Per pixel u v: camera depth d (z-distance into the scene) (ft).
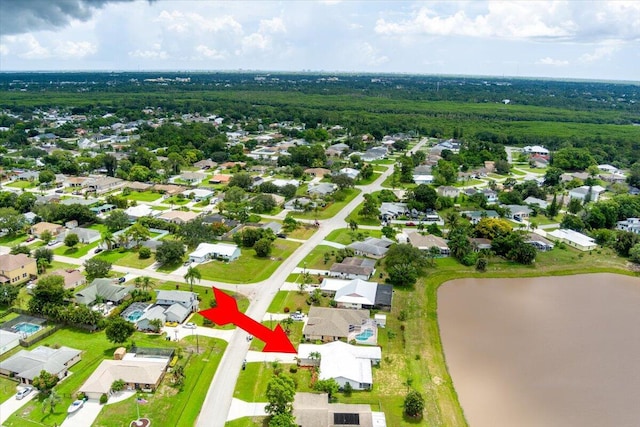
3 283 394.32
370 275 437.99
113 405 265.95
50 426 248.73
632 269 486.79
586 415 276.82
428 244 499.92
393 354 324.80
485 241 514.68
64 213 549.95
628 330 370.73
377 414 264.11
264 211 620.90
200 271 438.40
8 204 587.68
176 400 271.90
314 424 249.75
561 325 375.86
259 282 421.18
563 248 529.04
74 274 413.59
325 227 570.87
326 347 319.47
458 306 403.13
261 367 303.48
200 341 329.93
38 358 293.64
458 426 263.08
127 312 356.38
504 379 307.17
